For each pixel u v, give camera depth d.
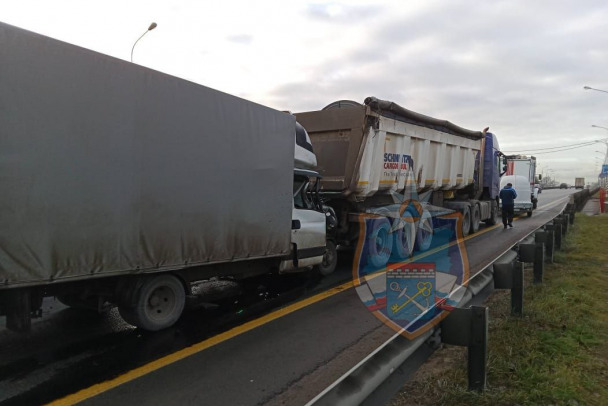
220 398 3.32
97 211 3.92
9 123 3.34
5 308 3.63
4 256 3.34
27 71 3.44
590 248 10.41
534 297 5.81
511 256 8.42
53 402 3.23
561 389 3.22
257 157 5.59
